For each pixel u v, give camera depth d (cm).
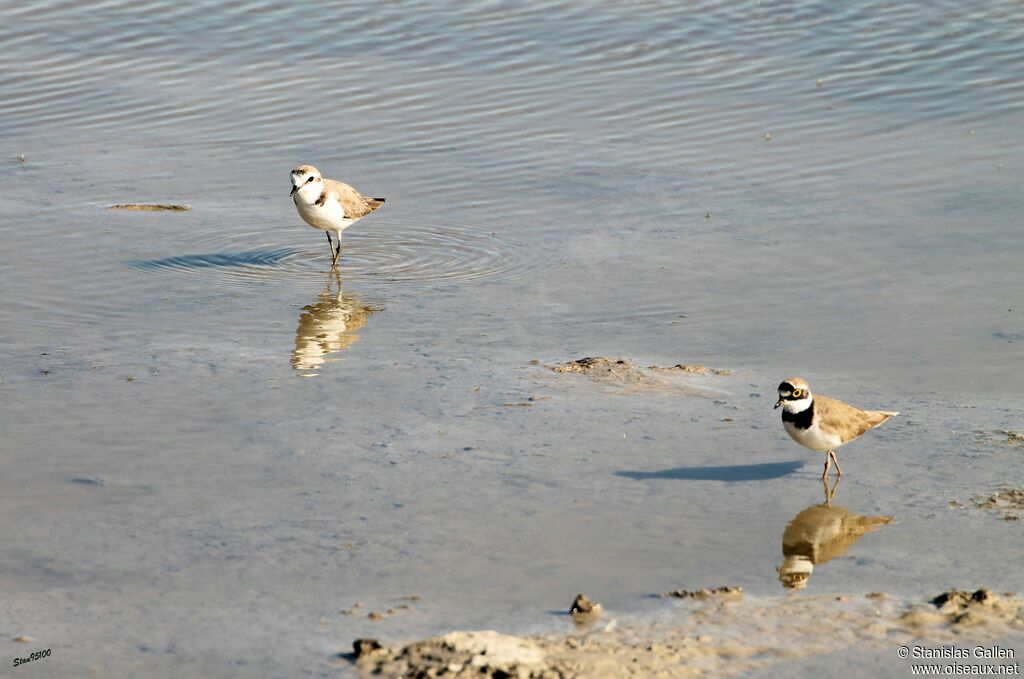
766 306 1827
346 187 2055
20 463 1326
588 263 2038
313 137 2752
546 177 2494
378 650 941
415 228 2233
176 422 1439
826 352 1641
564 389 1526
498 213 2302
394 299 1897
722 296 1872
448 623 999
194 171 2561
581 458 1330
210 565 1106
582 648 945
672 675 905
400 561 1110
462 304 1869
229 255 2108
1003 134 2666
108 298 1891
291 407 1482
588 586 1063
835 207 2278
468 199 2381
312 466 1316
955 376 1548
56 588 1069
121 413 1466
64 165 2595
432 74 3136
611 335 1727
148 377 1582
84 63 3244
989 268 1955
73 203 2366
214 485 1273
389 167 2569
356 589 1061
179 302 1880
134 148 2703
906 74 3069
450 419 1439
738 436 1388
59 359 1644
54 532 1172
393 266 2050
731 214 2258
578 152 2636
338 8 3634
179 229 2231
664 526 1179
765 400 1488
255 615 1016
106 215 2300
